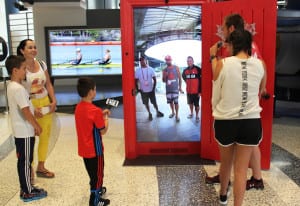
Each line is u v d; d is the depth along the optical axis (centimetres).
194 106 421
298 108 742
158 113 424
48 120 356
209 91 388
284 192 316
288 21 646
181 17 401
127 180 350
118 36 1009
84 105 279
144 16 400
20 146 295
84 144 280
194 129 426
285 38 672
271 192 316
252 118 249
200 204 295
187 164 392
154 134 429
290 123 608
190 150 428
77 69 1020
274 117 654
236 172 256
